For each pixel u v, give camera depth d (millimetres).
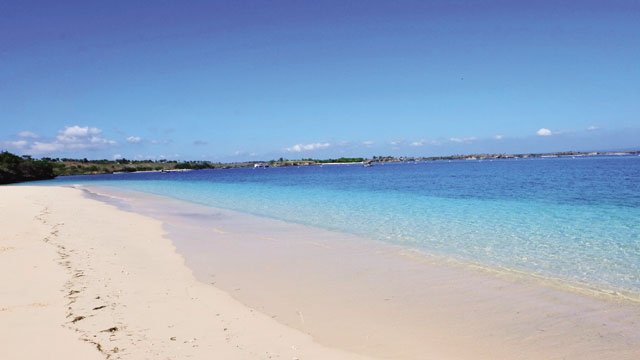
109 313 7359
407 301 8469
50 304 7711
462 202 26844
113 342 6137
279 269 11008
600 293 8773
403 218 20141
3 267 10328
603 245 13203
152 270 10656
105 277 9711
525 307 8047
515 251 12703
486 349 6328
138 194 42812
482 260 11719
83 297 8188
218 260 12031
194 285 9461
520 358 6039
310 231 17047
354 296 8797
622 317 7488
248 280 9969
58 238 14617
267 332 6836
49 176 115625
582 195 29016
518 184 41969
